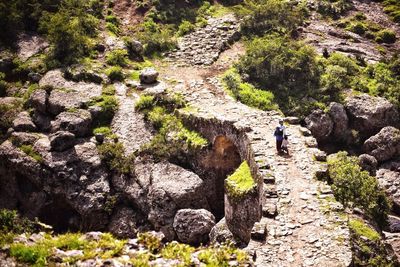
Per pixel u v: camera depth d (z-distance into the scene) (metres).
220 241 26.27
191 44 45.16
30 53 42.47
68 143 32.25
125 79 39.12
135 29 47.47
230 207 26.09
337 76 39.19
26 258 13.49
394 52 46.69
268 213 19.92
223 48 44.47
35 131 34.62
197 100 35.38
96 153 32.19
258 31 46.41
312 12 53.09
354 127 36.94
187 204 30.23
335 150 36.38
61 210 31.67
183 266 14.05
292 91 38.16
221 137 31.14
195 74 40.12
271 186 22.12
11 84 39.62
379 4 56.69
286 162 24.56
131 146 33.09
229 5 52.88
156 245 15.06
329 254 17.20
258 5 49.56
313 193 21.52
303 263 16.81
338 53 43.38
